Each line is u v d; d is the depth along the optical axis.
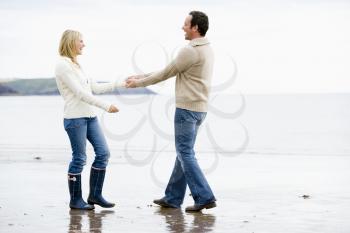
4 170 18.34
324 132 53.69
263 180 16.22
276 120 83.69
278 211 11.45
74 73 11.41
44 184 15.19
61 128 57.53
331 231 9.59
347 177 16.86
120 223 10.27
